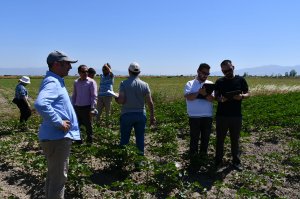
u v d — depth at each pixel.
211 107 4.75
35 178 4.39
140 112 4.65
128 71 4.68
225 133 4.77
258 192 4.07
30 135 6.13
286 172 4.86
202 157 4.62
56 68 3.08
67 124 3.02
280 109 9.50
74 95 5.77
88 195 3.86
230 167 4.91
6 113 10.51
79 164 4.06
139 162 4.43
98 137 6.18
